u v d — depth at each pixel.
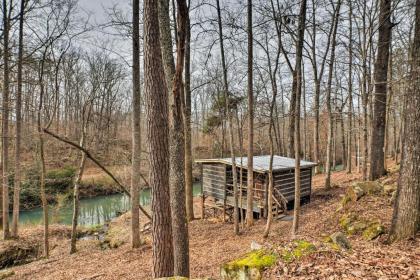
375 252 4.96
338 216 9.15
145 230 13.46
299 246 4.77
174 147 5.09
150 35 6.00
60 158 25.42
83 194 24.91
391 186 9.19
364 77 14.03
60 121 35.94
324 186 17.62
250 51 11.47
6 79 13.28
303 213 12.90
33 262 11.03
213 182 15.69
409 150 5.67
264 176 14.80
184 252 5.13
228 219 14.66
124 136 34.56
